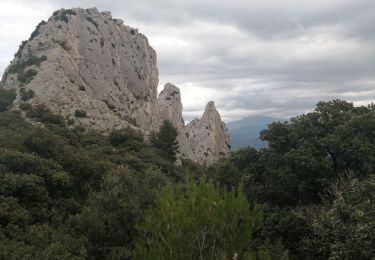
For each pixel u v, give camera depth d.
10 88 72.69
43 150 36.62
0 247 19.84
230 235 12.89
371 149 30.64
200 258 12.69
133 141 66.69
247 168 36.09
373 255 20.08
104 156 54.12
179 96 111.12
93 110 72.81
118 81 90.31
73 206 31.75
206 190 13.93
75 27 85.38
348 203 23.73
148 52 109.31
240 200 13.51
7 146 36.59
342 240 22.28
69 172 36.41
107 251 25.50
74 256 21.50
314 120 35.94
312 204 30.83
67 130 60.19
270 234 28.12
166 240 13.30
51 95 68.94
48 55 77.00
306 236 27.42
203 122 109.75
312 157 31.30
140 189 32.03
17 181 28.16
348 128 32.50
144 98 98.25
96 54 86.69
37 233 23.55
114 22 100.94
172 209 13.59
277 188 33.00
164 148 73.12
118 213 27.14
